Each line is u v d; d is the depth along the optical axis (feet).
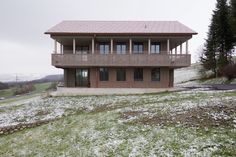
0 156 29.96
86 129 35.60
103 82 86.69
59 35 80.53
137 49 89.51
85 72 92.02
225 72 111.04
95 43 89.76
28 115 53.06
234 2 113.91
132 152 25.57
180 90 77.30
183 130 29.50
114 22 100.01
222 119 31.68
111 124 36.04
